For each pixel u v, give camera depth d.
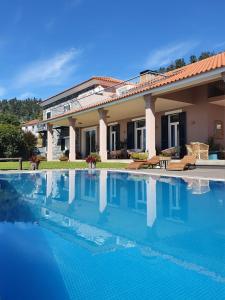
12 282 3.19
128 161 17.64
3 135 26.97
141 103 18.06
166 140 20.08
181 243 4.41
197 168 14.01
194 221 5.77
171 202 7.58
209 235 4.83
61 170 15.40
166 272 3.35
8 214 6.56
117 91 23.53
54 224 5.66
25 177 13.16
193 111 18.09
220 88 16.62
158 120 20.69
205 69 12.80
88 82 29.39
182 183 10.18
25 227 5.41
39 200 8.30
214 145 16.52
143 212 6.64
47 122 26.41
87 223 5.71
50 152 26.59
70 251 4.09
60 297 2.87
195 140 17.95
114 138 25.55
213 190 8.81
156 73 21.64
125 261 3.69
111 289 2.99
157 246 4.27
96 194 9.10
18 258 3.84
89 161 16.17
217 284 3.04
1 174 14.02
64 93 33.78
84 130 29.64
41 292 2.93
